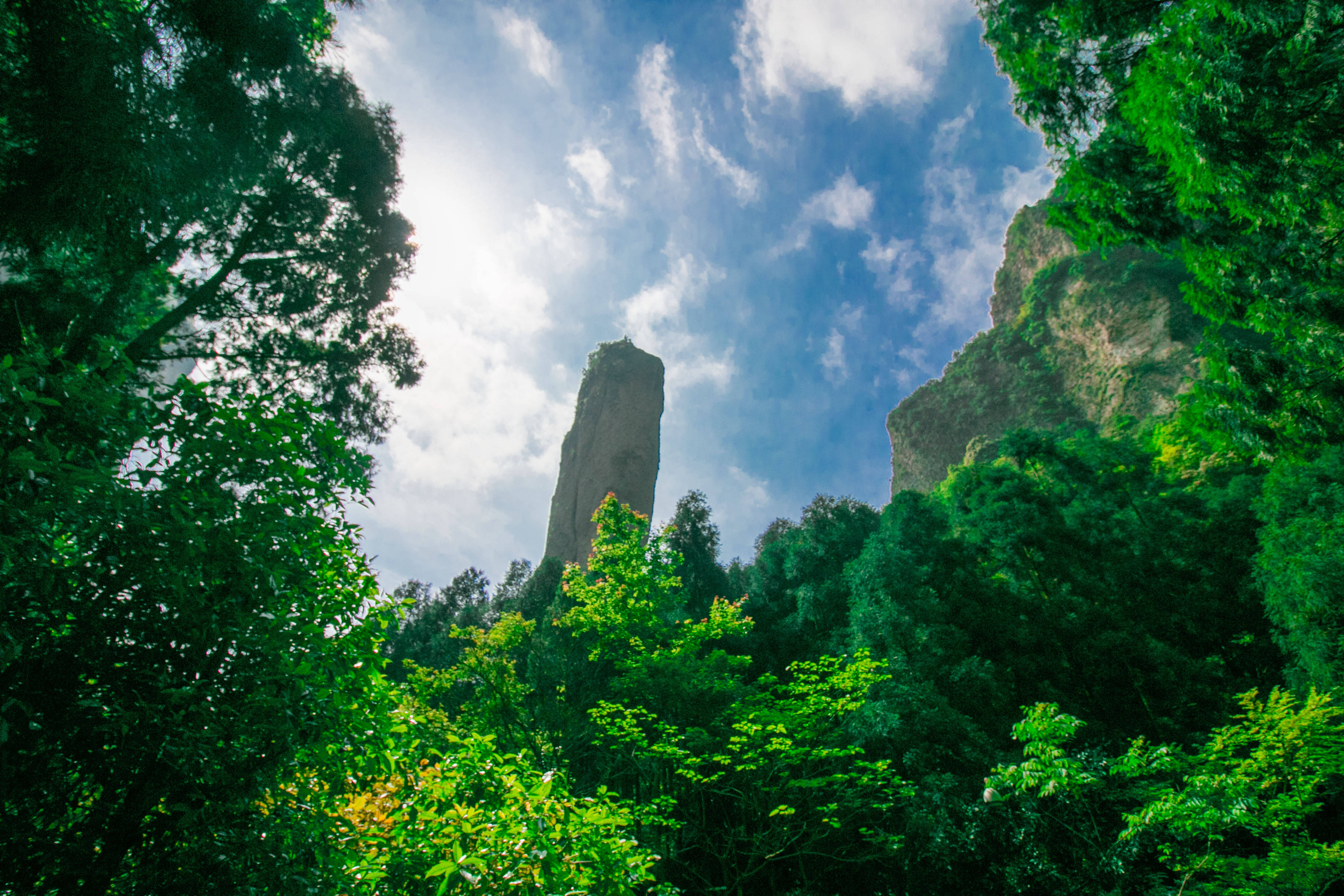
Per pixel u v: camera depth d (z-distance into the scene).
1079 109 8.52
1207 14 6.14
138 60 6.31
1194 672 14.27
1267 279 7.07
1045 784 8.17
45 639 1.99
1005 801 10.16
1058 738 8.24
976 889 10.34
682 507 30.31
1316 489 13.36
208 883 2.05
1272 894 7.23
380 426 13.70
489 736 3.88
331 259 12.91
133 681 2.04
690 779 11.75
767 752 10.96
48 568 1.89
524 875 3.05
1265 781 7.55
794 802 11.23
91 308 8.37
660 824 9.78
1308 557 11.78
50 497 1.97
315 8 10.23
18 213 5.86
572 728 14.29
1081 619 15.84
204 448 2.42
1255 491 18.23
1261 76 5.84
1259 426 7.58
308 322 13.13
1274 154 6.10
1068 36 8.00
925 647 14.55
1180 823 7.62
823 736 11.62
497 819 3.25
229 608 2.23
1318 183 6.00
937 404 87.50
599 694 16.22
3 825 1.80
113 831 1.99
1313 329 6.93
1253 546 16.98
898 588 15.48
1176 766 8.05
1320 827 8.41
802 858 13.06
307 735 2.35
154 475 2.38
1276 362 7.25
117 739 1.98
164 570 2.10
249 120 7.80
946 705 12.30
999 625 15.63
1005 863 9.98
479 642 16.45
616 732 11.50
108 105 5.87
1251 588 15.79
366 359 13.73
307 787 2.59
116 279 8.43
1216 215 7.33
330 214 12.50
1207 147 6.43
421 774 3.50
